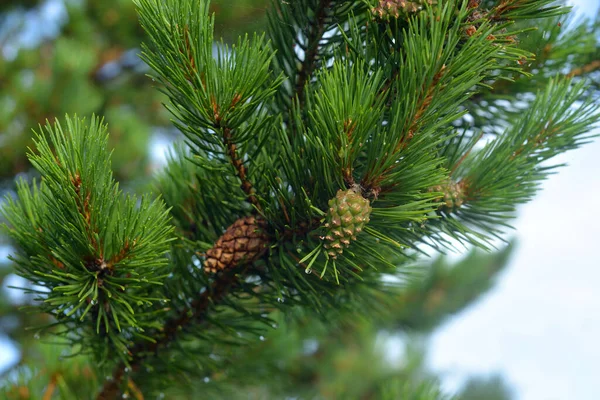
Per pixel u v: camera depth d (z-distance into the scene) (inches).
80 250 36.0
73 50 105.0
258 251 37.6
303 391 96.7
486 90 39.5
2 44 124.8
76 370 43.5
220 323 39.1
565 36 41.6
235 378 43.9
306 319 43.9
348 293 40.3
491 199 38.1
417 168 35.4
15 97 97.0
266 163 37.0
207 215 39.4
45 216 36.3
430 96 35.2
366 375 102.3
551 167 38.4
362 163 36.3
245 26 38.5
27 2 124.5
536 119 38.3
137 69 132.4
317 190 36.2
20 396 42.8
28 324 91.4
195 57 35.4
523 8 36.2
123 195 36.4
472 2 35.8
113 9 124.2
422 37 35.0
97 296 36.6
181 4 35.2
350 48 36.8
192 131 36.2
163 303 38.9
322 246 36.6
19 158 94.0
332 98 35.0
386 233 37.3
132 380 40.1
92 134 35.7
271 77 38.1
